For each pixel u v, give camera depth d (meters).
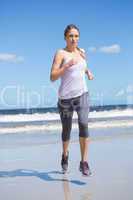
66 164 5.20
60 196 3.84
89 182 4.48
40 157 6.89
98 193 3.91
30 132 13.92
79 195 3.85
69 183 4.48
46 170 5.49
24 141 10.04
